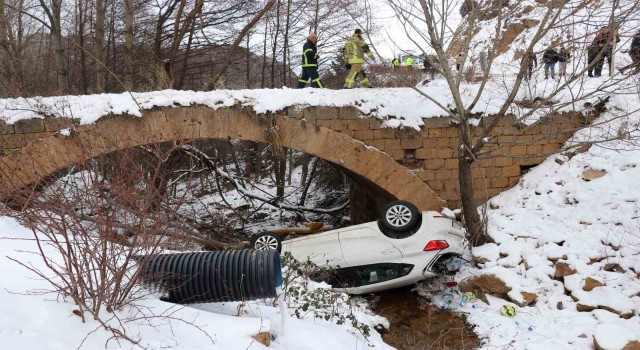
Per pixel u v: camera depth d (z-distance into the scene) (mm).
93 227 3285
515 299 6887
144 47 17125
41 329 2811
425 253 7105
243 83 23641
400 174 9266
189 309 3725
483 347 6043
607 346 5297
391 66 9656
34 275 3713
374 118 9133
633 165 8039
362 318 6078
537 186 8930
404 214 7371
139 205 3393
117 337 2871
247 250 4062
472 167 9484
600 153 8578
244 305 4359
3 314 2848
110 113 8094
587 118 9234
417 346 6070
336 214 16312
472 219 8289
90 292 3074
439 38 7398
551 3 6918
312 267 6828
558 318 6262
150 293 3656
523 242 7859
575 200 8109
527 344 5797
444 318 6945
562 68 8453
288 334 4086
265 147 22844
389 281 7180
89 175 3314
